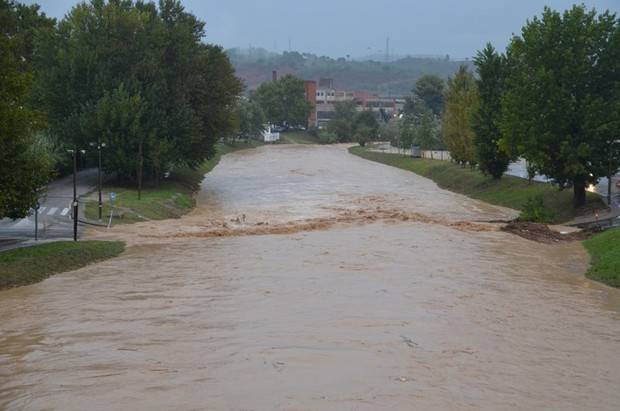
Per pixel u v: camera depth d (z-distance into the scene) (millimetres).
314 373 18438
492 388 17641
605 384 18203
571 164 53000
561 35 54938
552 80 53656
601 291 30344
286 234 46000
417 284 30047
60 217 50344
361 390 17234
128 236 45188
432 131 120375
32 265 33875
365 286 29484
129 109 65188
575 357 20484
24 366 19141
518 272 33875
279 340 21469
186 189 73812
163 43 73125
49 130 68188
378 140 188875
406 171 104938
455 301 27172
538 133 54406
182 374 18344
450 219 55312
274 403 16328
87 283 31234
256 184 83188
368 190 77062
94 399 16594
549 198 61938
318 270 33094
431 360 19766
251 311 25250
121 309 25875
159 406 16125
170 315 24797
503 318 24875
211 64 78438
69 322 24016
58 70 69188
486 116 72875
